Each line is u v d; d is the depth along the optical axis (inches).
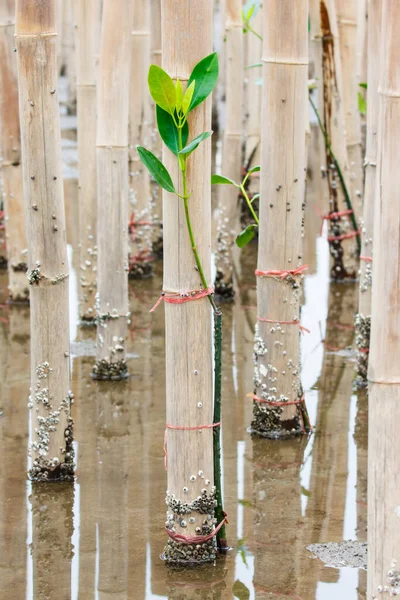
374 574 159.9
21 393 312.0
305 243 497.0
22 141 235.6
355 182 436.8
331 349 353.1
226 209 413.7
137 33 412.8
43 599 196.2
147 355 348.8
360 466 258.7
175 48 191.5
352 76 430.9
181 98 187.6
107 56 312.3
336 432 280.7
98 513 232.7
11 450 268.8
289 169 260.7
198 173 194.9
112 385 319.9
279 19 252.5
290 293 270.2
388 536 157.8
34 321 243.1
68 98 761.0
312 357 344.5
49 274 239.1
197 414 203.6
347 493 242.5
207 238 199.8
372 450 157.2
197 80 188.9
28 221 238.2
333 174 424.2
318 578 202.5
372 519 159.0
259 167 244.7
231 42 409.4
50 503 237.9
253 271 461.4
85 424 288.4
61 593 198.2
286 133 258.5
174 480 207.5
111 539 220.5
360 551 213.5
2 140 390.9
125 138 316.5
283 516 230.4
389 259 151.3
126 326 325.1
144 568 207.9
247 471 255.4
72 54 740.0
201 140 187.3
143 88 422.0
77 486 247.1
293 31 252.8
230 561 210.1
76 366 335.9
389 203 150.2
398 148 148.9
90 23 369.4
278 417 275.7
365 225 310.7
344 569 206.2
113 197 315.9
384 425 155.2
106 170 315.6
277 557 211.5
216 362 206.4
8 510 234.2
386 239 151.0
